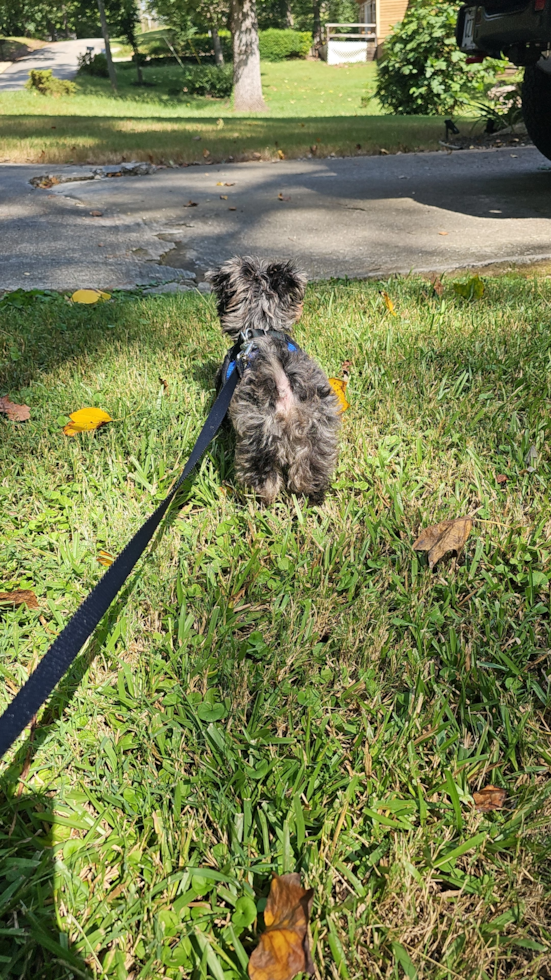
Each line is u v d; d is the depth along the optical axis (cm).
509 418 123
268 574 91
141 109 921
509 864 58
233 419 101
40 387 139
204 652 79
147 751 68
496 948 52
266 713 71
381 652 79
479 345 147
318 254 219
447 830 61
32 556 95
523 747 68
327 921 54
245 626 85
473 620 82
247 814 61
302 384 97
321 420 99
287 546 96
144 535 63
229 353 109
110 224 261
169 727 71
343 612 85
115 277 206
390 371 138
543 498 101
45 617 85
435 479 109
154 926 54
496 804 63
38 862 58
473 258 208
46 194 313
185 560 94
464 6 261
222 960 53
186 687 75
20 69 1595
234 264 113
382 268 204
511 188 298
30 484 108
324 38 1650
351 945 53
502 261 204
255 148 417
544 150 294
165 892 57
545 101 271
